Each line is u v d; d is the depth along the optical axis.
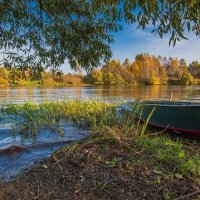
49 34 5.39
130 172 3.49
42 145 5.28
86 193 3.07
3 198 3.02
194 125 5.57
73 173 3.53
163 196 3.00
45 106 10.05
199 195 3.01
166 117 6.03
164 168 3.63
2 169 4.02
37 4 4.94
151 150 4.23
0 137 5.96
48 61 5.60
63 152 4.25
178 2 2.67
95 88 37.94
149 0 2.62
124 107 7.64
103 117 6.84
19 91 29.48
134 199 2.95
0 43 5.23
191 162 3.81
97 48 5.28
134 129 5.43
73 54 5.41
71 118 7.95
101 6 4.21
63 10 4.88
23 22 5.21
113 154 3.99
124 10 2.90
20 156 4.66
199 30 2.93
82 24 5.09
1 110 9.98
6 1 4.82
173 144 4.71
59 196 3.03
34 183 3.36
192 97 20.20
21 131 6.43
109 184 3.22
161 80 59.66
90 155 3.93
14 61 5.38
